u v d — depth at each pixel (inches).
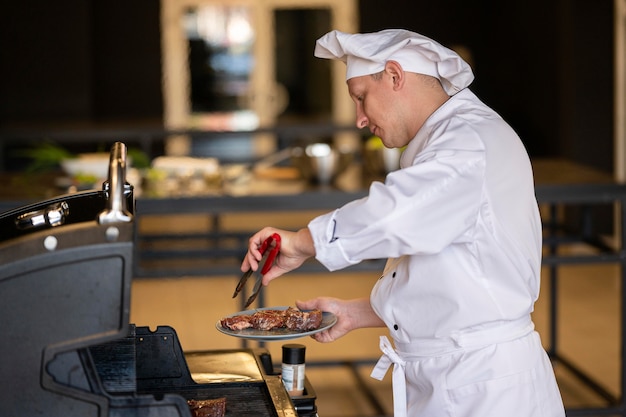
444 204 75.9
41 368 55.4
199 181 179.0
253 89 428.8
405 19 429.4
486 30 428.5
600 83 312.2
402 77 81.5
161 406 58.7
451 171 76.0
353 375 180.1
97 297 55.2
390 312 85.3
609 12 309.1
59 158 195.8
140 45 410.9
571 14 312.0
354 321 94.0
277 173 193.5
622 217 162.4
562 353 199.2
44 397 56.0
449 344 82.7
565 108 320.8
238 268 155.8
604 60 311.1
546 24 346.9
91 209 70.1
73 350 56.3
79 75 382.6
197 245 310.5
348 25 428.1
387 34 82.7
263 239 80.7
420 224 75.4
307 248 78.9
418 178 75.5
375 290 87.9
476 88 432.1
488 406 81.6
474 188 76.9
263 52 427.2
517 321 83.2
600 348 202.4
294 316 84.2
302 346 85.0
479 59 430.9
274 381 77.1
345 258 76.7
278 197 164.2
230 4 421.4
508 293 81.3
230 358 85.4
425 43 79.7
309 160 177.2
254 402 73.8
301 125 305.7
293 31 428.8
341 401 172.4
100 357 65.9
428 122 81.8
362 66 82.7
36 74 380.5
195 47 421.7
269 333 82.4
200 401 70.2
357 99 85.3
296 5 425.7
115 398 57.9
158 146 400.2
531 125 371.2
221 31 422.3
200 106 425.4
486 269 80.4
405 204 74.9
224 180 183.3
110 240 54.7
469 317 81.1
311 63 431.5
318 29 428.8
